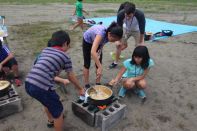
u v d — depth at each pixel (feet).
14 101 12.09
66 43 9.54
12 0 49.96
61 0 53.88
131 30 16.70
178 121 12.19
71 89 14.71
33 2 49.21
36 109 12.80
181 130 11.55
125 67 13.70
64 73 16.48
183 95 14.58
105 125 10.98
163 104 13.57
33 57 19.60
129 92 14.52
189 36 27.30
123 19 15.74
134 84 13.73
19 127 11.41
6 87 12.08
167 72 17.62
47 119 12.03
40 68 9.09
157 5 52.39
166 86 15.57
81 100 11.76
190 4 55.72
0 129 11.24
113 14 38.70
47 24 31.09
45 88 9.09
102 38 11.68
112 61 19.38
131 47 23.12
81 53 20.92
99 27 12.11
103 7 46.57
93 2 53.36
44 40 24.11
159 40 25.44
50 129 11.31
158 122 12.05
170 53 21.65
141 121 12.05
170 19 36.37
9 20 32.50
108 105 11.60
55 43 9.39
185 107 13.39
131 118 12.23
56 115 9.75
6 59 14.84
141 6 49.83
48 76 9.09
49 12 39.50
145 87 14.37
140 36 16.11
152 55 20.97
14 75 15.58
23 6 43.88
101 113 11.13
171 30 28.84
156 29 29.71
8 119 11.94
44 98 9.27
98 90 12.07
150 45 23.73
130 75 13.94
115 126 11.59
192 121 12.24
